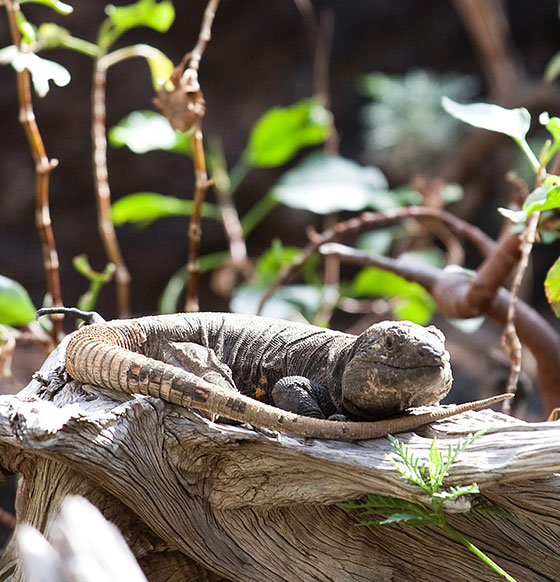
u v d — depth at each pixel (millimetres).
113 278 19891
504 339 7016
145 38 19422
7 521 7812
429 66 21156
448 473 4699
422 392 5070
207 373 5512
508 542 5234
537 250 19438
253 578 5352
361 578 5395
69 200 19750
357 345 5348
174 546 5387
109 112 19219
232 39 20188
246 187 20266
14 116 19016
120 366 5105
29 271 19547
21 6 18078
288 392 5320
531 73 21125
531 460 4613
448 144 17078
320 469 4910
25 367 11734
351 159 20656
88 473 4980
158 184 20094
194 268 8352
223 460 5152
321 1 20469
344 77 20938
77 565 3334
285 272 8812
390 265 8508
